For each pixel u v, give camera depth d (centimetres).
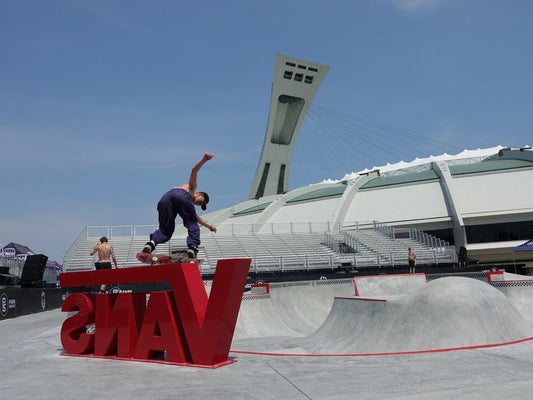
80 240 3117
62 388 444
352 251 3738
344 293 2041
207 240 3584
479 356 607
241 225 4081
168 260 630
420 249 3822
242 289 572
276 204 5850
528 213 4491
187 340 557
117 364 572
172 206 598
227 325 554
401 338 852
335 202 5453
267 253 3478
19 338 906
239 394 413
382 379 471
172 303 591
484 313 782
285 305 1848
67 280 683
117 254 3078
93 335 654
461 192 4878
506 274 1492
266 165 9669
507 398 371
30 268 1827
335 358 612
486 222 4616
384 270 3419
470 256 4612
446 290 838
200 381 468
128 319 611
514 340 755
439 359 594
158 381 470
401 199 5056
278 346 1212
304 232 4169
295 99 9750
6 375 512
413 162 8850
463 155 8519
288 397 401
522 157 5425
